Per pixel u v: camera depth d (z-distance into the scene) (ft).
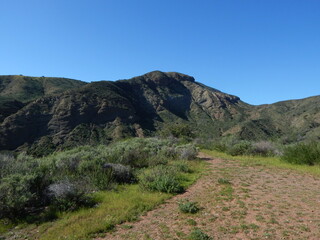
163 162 41.96
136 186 28.94
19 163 29.78
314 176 34.47
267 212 20.31
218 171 38.01
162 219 19.57
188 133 119.75
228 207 21.68
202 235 16.03
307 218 18.97
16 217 20.15
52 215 20.36
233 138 76.43
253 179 32.58
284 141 106.11
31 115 187.32
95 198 24.18
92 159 34.65
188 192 27.02
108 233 17.35
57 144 167.84
